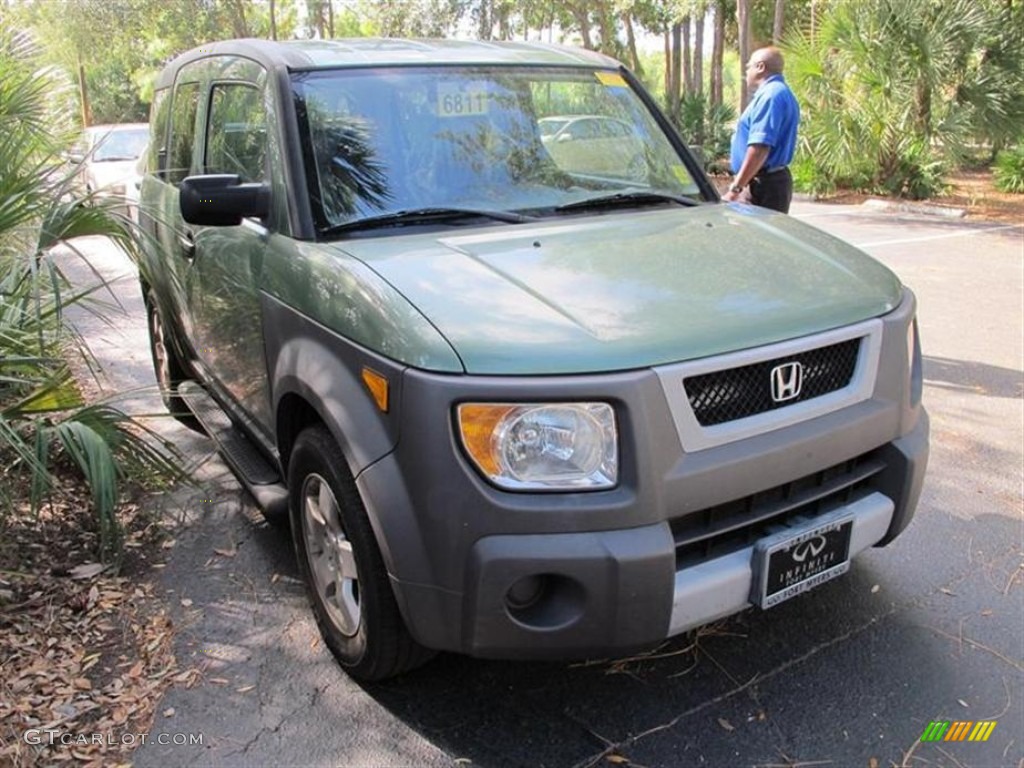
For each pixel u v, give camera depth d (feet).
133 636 10.73
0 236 12.29
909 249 34.53
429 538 7.85
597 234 10.27
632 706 9.37
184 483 13.87
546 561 7.54
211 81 13.67
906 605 11.03
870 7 46.11
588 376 7.61
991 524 13.14
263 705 9.48
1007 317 24.53
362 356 8.48
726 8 79.66
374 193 10.60
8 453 12.19
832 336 8.78
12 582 11.75
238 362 12.42
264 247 10.84
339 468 9.03
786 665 9.95
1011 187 51.29
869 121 48.06
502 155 11.48
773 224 11.36
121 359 22.68
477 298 8.39
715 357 8.00
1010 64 46.78
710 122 70.49
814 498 8.85
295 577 12.08
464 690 9.68
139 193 17.67
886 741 8.83
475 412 7.58
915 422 9.88
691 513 7.99
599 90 13.00
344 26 114.83
